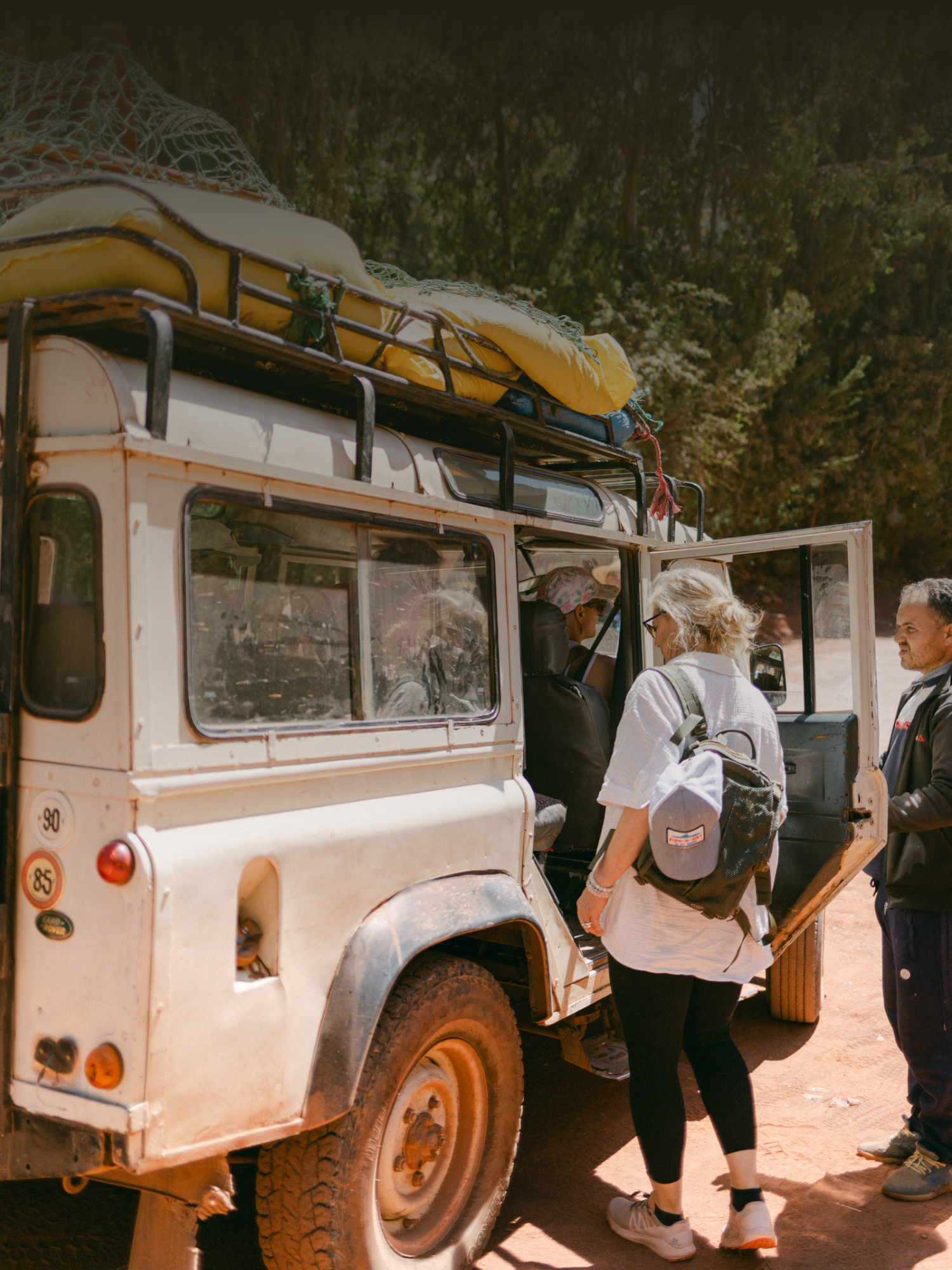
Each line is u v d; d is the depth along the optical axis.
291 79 16.16
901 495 25.45
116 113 2.84
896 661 17.64
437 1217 2.75
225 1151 2.09
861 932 6.34
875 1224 3.12
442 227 21.28
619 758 2.76
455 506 2.82
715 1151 3.64
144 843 1.94
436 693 2.79
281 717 2.29
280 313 2.45
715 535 21.16
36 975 2.02
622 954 2.78
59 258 2.12
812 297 23.55
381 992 2.34
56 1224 2.95
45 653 2.06
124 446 1.94
